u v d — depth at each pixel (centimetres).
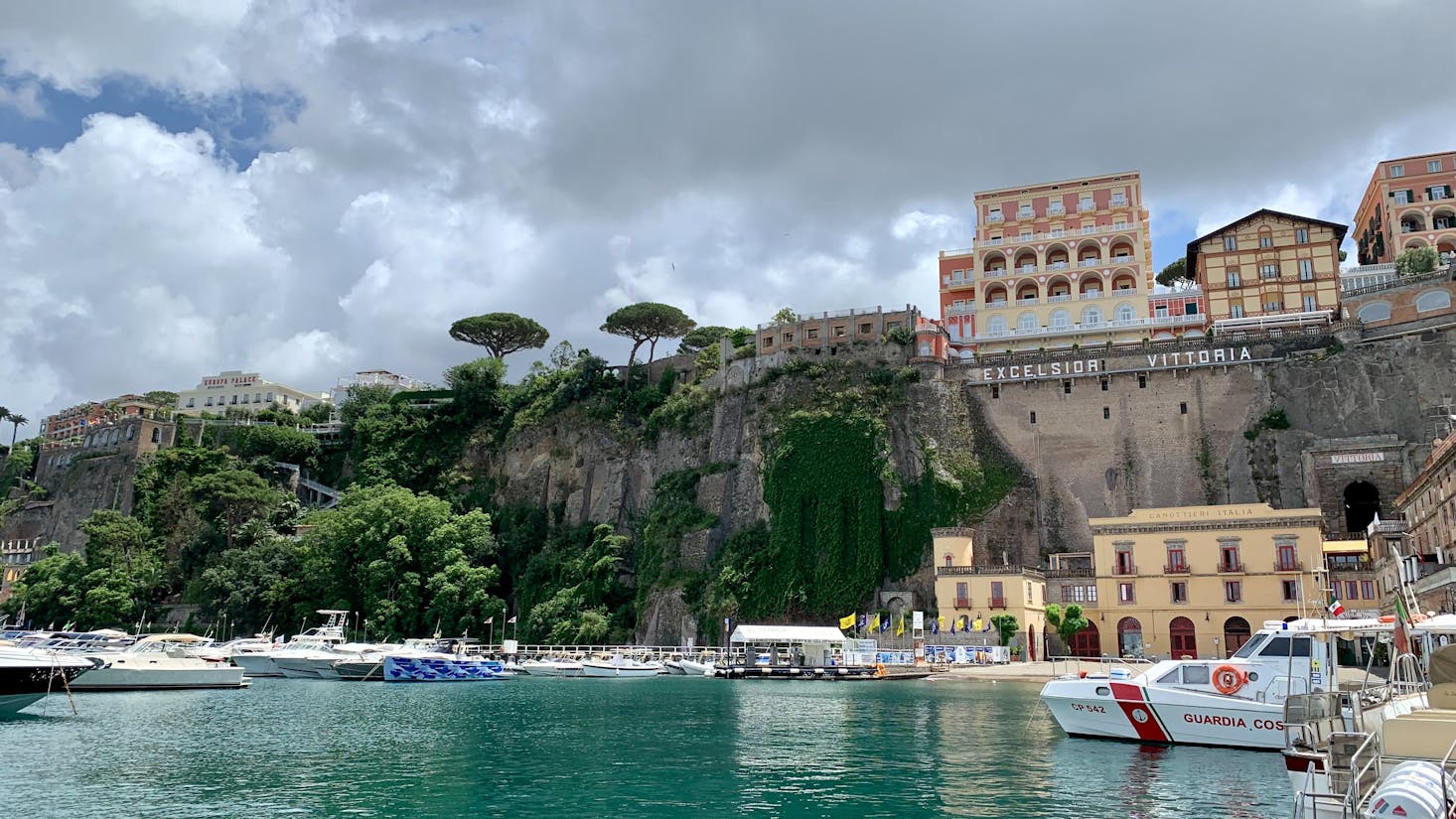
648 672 9388
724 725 5128
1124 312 12169
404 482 15525
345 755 4138
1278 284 11856
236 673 7850
